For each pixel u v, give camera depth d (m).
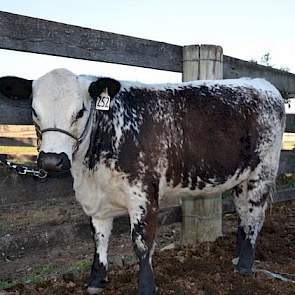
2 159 3.76
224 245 5.38
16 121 3.97
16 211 7.59
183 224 5.49
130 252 5.58
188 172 4.10
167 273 4.52
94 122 3.64
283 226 6.39
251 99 4.51
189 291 4.11
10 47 3.78
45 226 6.53
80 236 4.35
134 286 4.18
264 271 4.62
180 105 4.08
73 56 4.20
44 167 3.17
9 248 3.83
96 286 4.12
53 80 3.38
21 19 3.83
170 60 5.12
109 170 3.70
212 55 5.28
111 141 3.68
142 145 3.77
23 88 3.48
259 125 4.50
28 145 6.75
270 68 6.54
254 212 4.61
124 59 4.62
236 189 4.82
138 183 3.75
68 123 3.29
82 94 3.42
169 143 3.93
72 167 3.71
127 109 3.79
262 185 4.61
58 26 4.07
